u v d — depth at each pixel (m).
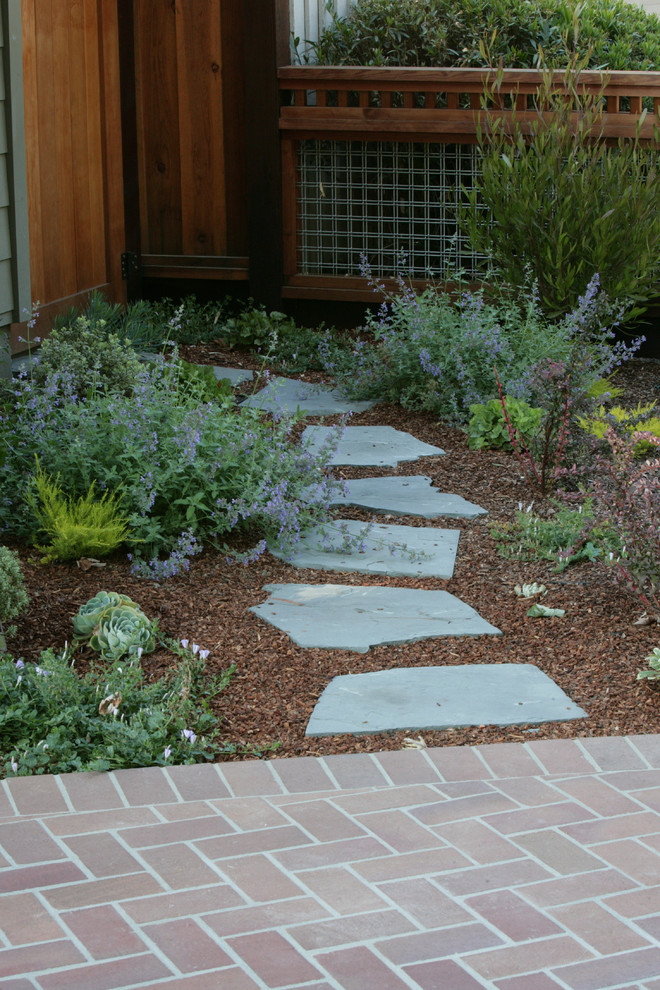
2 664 3.79
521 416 6.29
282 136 8.65
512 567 4.85
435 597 4.55
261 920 2.62
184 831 3.00
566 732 3.55
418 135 8.40
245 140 8.79
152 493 4.80
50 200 7.77
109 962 2.48
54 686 3.63
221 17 8.60
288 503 5.00
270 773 3.29
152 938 2.56
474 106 8.30
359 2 10.37
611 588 4.59
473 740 3.50
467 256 8.50
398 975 2.44
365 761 3.35
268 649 4.09
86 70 8.24
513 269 7.54
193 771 3.30
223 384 6.80
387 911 2.65
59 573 4.65
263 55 8.45
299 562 4.89
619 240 7.17
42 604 4.36
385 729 3.55
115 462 5.10
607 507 4.29
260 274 8.91
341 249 8.85
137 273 9.02
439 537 5.15
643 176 7.79
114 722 3.47
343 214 8.83
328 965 2.47
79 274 8.32
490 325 7.00
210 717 3.60
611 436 4.36
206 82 8.75
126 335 7.59
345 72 8.38
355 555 4.96
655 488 4.27
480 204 8.45
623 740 3.46
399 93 8.86
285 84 8.52
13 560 4.08
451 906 2.67
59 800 3.15
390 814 3.08
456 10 9.73
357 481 5.85
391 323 8.73
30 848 2.91
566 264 7.29
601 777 3.26
